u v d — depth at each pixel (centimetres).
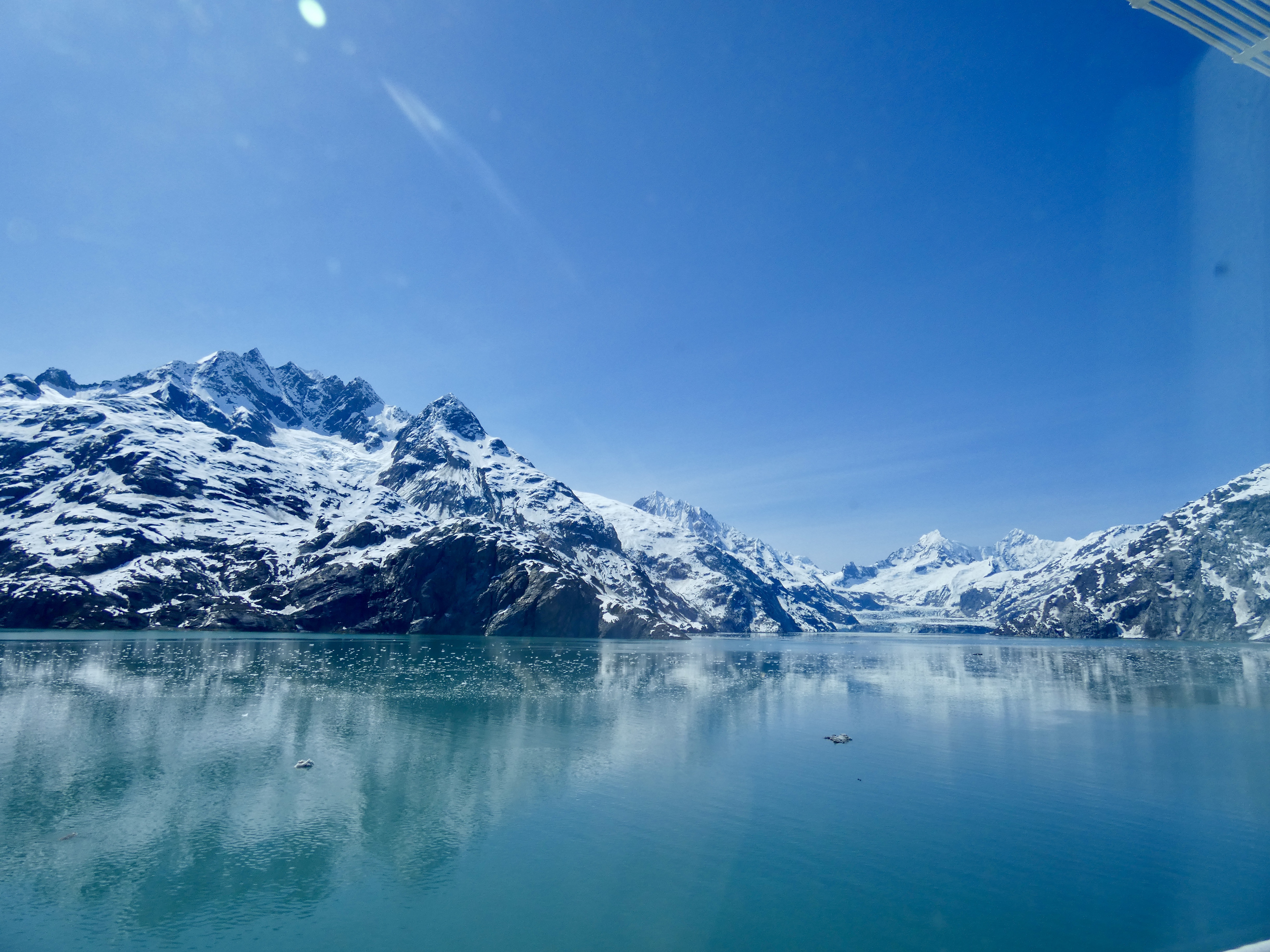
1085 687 10306
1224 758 5369
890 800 4216
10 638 15662
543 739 5831
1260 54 1702
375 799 4175
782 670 13325
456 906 2841
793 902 2858
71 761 4859
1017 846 3500
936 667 14512
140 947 2519
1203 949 2516
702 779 4672
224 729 5953
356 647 16362
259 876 3112
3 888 2972
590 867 3222
